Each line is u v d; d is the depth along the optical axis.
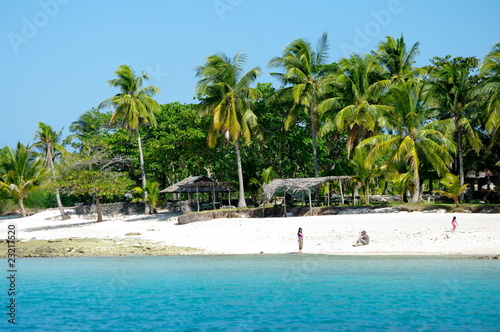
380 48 59.94
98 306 23.23
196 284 27.28
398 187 51.03
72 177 64.06
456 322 19.70
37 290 26.69
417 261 30.67
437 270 28.20
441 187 64.69
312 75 60.34
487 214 43.00
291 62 59.09
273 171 62.91
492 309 21.31
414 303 22.45
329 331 18.97
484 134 57.25
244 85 59.84
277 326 19.69
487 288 24.48
